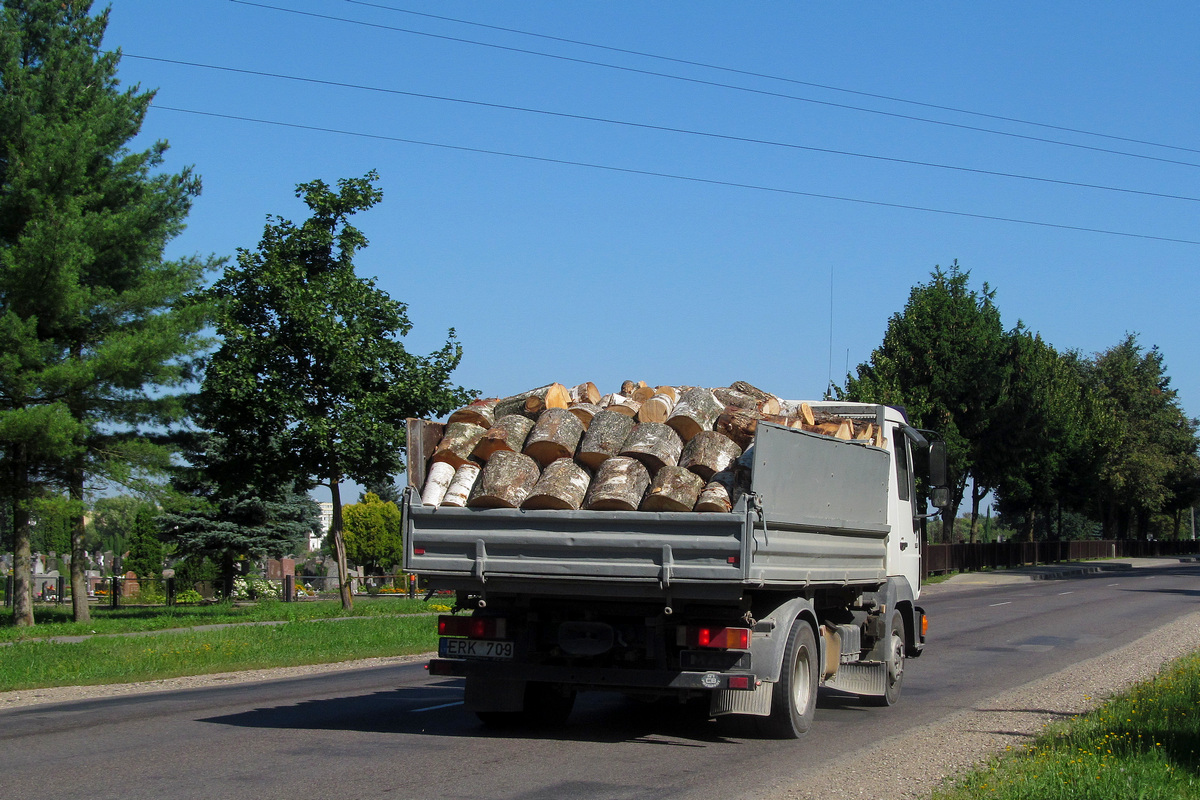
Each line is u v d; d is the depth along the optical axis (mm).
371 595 39625
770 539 8031
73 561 24250
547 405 9047
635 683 8414
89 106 23719
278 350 23969
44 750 8273
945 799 6188
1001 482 45219
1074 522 104938
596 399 9828
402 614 25312
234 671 14734
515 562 8266
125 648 16828
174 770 7418
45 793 6680
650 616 8484
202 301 24031
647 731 9305
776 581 8164
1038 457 43938
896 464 11852
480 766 7590
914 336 41812
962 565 47969
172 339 22188
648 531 7930
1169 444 72438
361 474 25094
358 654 16688
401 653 17172
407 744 8547
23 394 21766
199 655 15742
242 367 23641
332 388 24438
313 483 25891
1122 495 69312
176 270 24438
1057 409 43594
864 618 10898
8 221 22500
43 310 22266
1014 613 25031
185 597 35844
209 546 36438
